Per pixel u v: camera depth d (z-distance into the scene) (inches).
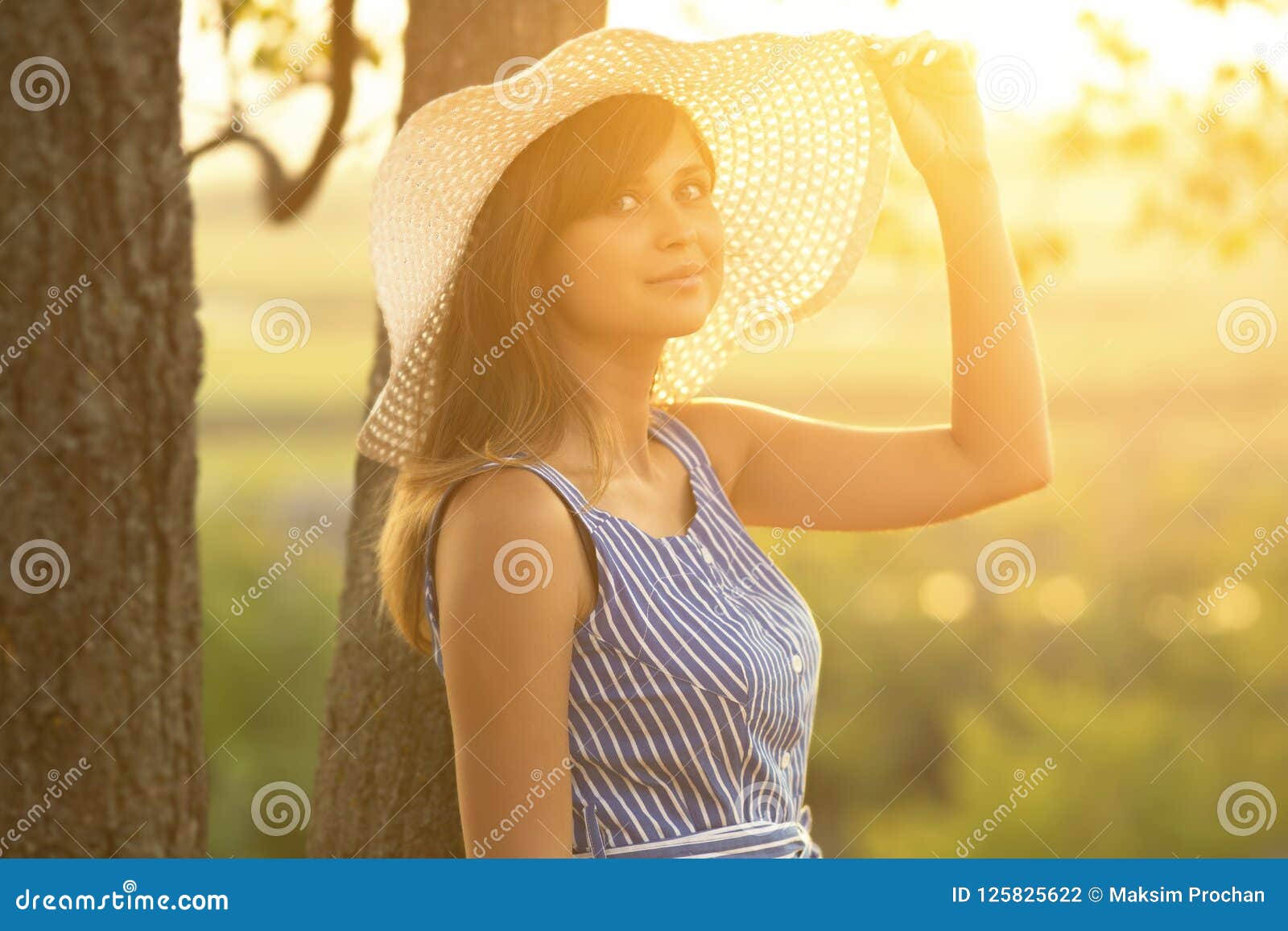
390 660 249.0
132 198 208.1
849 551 934.4
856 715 875.4
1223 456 975.6
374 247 200.7
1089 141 412.2
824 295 239.5
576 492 188.5
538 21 250.2
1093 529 948.0
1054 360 1041.5
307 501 813.9
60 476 209.6
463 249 202.1
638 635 184.9
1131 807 733.3
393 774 248.8
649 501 205.8
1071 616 884.6
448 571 184.1
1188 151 420.5
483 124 191.5
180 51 216.1
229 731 641.6
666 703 185.3
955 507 224.1
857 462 228.5
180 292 217.9
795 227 233.0
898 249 421.1
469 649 179.8
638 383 204.8
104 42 203.2
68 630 214.2
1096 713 778.2
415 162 196.5
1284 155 422.0
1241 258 438.9
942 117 219.0
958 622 885.8
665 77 199.8
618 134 192.4
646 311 194.5
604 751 186.2
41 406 207.2
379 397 210.2
